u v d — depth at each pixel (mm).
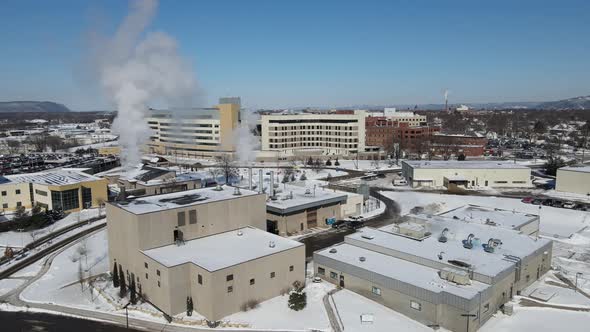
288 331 44781
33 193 99875
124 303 52188
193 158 195750
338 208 90250
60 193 94188
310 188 100938
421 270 51906
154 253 52688
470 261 52438
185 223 57250
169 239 55844
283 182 120688
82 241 76438
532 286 55594
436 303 44875
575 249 70688
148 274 51594
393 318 47438
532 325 45281
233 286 48500
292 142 197750
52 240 77750
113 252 58781
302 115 199000
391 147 198750
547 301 51062
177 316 48531
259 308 50156
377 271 51562
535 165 164375
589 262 64500
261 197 65812
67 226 86500
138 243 53000
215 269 47188
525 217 74938
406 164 138625
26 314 49500
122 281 56062
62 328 46156
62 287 57156
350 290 54469
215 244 56312
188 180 118688
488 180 125625
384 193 117688
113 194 111750
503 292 49656
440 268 52062
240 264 48938
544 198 109375
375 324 46094
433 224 68875
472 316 43406
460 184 126000
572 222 87375
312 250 71812
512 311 47875
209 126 191375
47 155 199250
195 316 48406
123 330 45688
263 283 51562
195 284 49031
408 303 47625
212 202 59812
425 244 59125
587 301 51031
